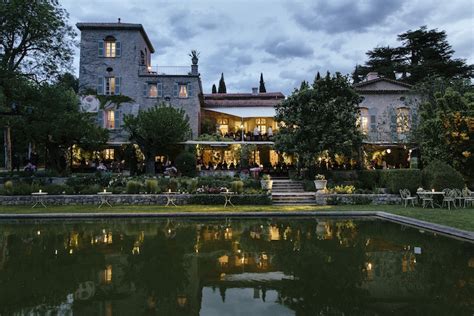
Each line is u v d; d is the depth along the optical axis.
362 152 29.84
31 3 21.52
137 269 8.93
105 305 6.61
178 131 28.47
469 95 22.52
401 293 7.16
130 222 16.69
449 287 7.48
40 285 7.73
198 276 8.39
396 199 22.11
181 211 18.84
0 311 6.32
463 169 21.53
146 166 29.55
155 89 33.91
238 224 16.12
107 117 33.47
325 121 25.69
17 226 15.56
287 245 11.62
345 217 18.11
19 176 26.55
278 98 38.16
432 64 42.56
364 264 9.32
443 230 13.38
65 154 30.97
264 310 6.36
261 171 30.70
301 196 23.38
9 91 22.09
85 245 11.68
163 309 6.44
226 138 33.16
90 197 21.89
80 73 33.50
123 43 33.84
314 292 7.30
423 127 22.61
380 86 34.41
